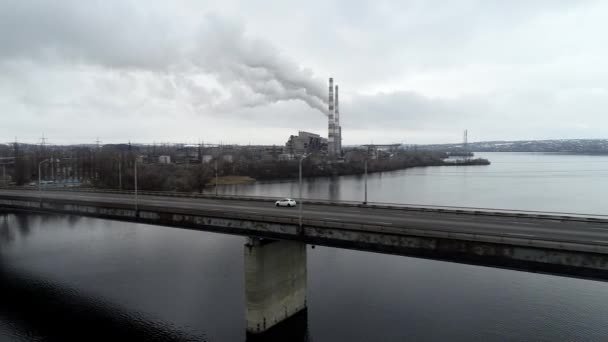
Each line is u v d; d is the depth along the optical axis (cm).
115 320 4703
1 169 18000
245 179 19012
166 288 5597
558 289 5359
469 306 4834
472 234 2933
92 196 7562
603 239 3117
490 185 15962
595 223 3969
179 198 7006
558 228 3644
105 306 5084
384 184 16862
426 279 5756
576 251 2586
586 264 2570
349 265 6394
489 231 3494
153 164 18912
